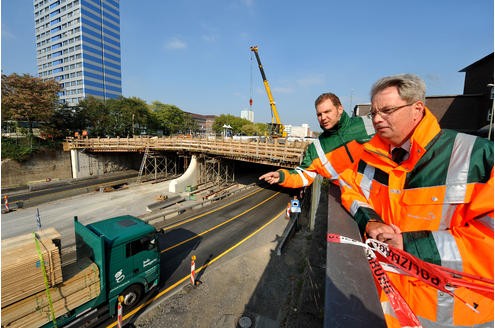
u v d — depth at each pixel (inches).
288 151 740.7
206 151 922.1
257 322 284.8
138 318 285.3
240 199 834.2
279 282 362.0
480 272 33.3
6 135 1071.6
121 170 1417.3
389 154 54.6
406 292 43.7
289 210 643.5
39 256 195.5
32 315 194.5
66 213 705.6
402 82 45.3
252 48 1318.9
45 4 2920.8
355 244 49.0
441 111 770.2
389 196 51.8
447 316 41.2
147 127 1972.2
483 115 708.0
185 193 938.7
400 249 41.6
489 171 36.7
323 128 94.3
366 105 799.1
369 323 33.2
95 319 252.7
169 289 342.0
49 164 1109.1
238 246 480.1
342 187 72.2
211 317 293.1
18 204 746.8
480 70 786.8
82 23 2687.0
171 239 511.2
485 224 34.5
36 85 1109.1
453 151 41.5
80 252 277.6
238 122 2780.5
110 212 714.2
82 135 1285.7
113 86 3107.8
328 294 39.0
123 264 275.9
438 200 41.9
